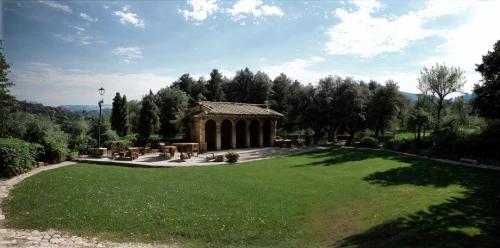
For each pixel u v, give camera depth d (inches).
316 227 333.1
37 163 705.6
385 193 442.0
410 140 1099.3
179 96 1808.6
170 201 413.4
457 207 340.2
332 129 1700.3
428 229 279.6
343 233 310.2
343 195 448.8
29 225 304.8
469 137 848.3
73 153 868.0
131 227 313.0
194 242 290.2
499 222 286.8
